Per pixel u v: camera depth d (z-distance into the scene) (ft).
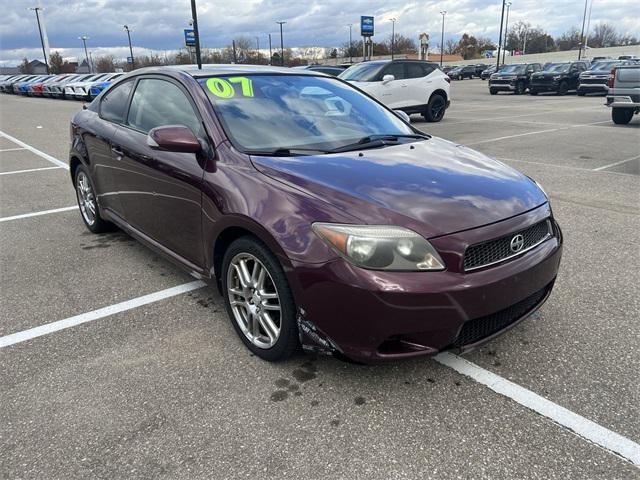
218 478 6.97
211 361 9.64
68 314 11.59
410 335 7.79
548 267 9.02
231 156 9.95
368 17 148.87
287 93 12.17
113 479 6.98
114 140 13.61
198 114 10.94
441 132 40.14
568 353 9.71
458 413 8.14
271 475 7.00
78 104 89.30
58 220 18.97
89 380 9.14
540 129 41.47
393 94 44.24
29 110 76.59
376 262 7.63
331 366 9.39
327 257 7.86
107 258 14.94
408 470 7.04
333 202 8.23
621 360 9.47
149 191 12.16
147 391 8.79
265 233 8.54
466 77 190.70
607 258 14.38
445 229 7.95
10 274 13.87
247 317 9.79
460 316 7.79
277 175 9.12
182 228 11.17
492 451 7.36
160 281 13.29
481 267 8.08
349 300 7.72
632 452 7.29
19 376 9.30
